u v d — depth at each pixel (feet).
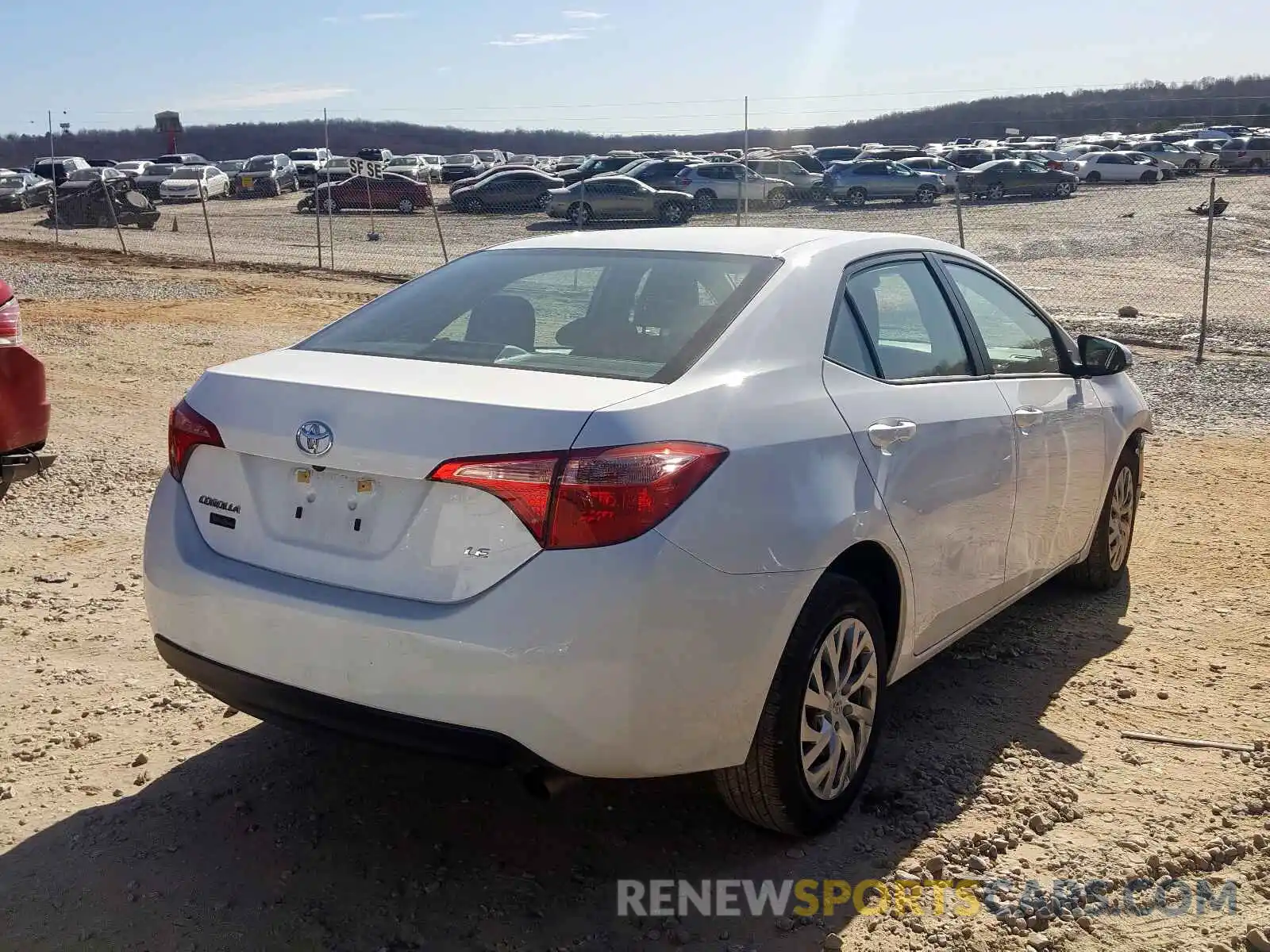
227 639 9.91
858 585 10.63
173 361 36.65
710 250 12.01
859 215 106.11
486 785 11.73
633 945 9.27
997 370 13.75
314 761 12.14
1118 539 17.44
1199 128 225.15
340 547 9.59
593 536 8.75
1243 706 13.71
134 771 11.87
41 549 18.80
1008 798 11.48
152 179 139.95
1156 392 33.73
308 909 9.67
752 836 10.84
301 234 95.30
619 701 8.85
